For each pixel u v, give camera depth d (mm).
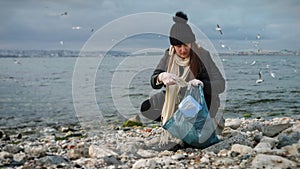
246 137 7492
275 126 8109
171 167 5758
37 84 45188
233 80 38656
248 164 5691
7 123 18719
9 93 34938
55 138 12172
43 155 7281
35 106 25547
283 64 64188
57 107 24906
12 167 6297
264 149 6293
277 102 23875
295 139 6781
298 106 21984
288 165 5434
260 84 35562
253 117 17250
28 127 17328
